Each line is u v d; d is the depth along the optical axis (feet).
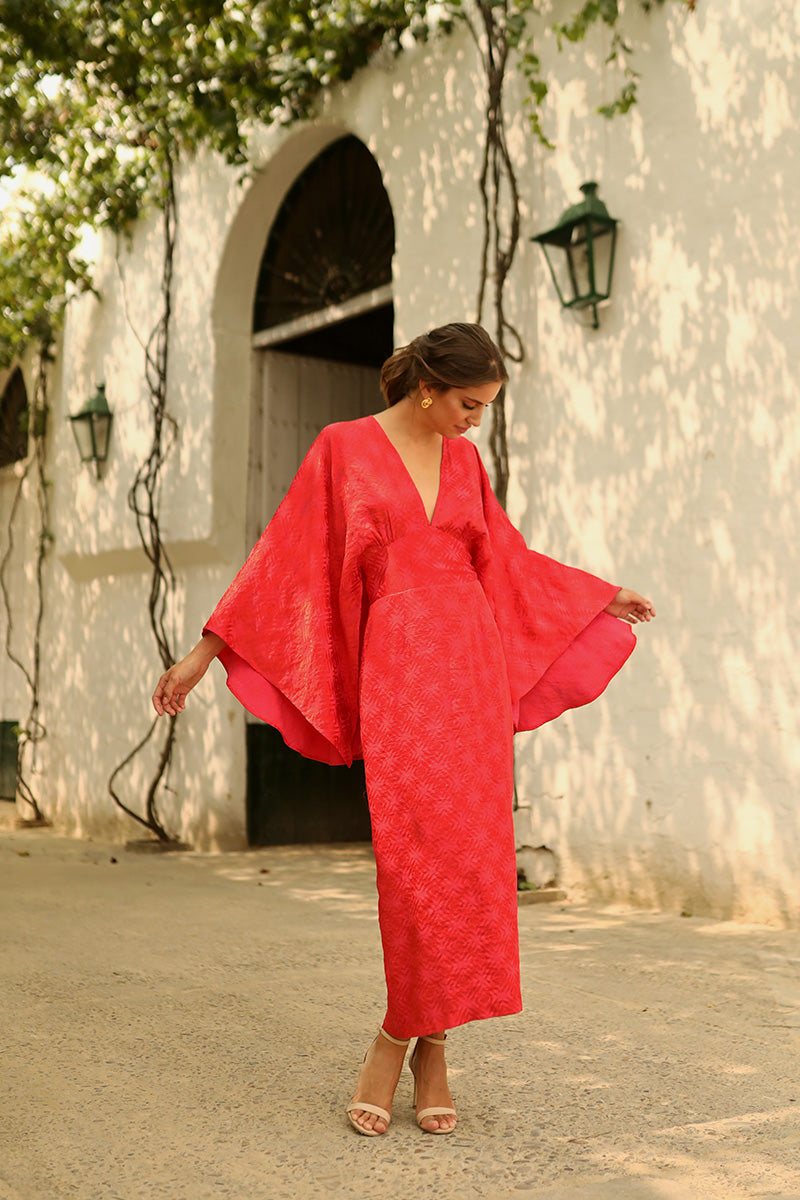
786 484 15.94
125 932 15.55
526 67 19.86
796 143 16.08
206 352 27.12
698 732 16.80
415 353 8.32
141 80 24.29
